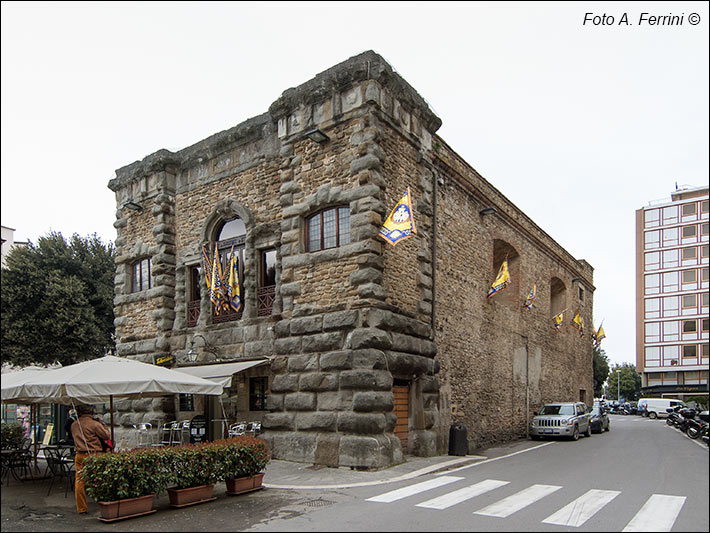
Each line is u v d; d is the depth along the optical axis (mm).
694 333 63969
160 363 18500
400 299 15062
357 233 14141
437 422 15914
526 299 25312
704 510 8562
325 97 15492
